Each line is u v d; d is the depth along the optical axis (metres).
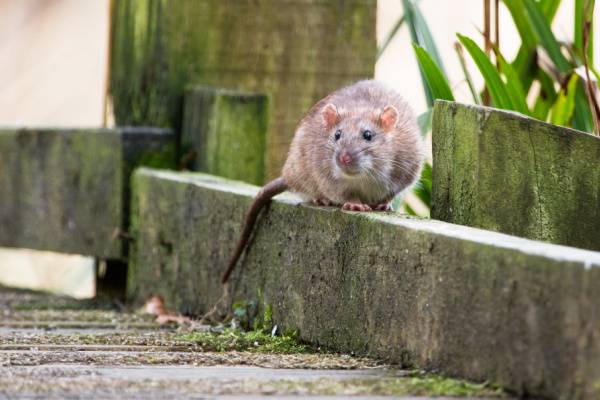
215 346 7.65
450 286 5.97
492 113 7.01
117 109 11.92
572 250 5.35
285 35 11.41
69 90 18.88
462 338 5.86
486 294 5.65
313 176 8.93
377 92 9.55
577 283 5.04
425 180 9.61
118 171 11.17
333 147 8.80
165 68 11.38
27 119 18.59
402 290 6.49
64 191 11.79
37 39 19.12
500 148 7.04
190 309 9.83
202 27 11.35
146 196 10.71
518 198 7.07
